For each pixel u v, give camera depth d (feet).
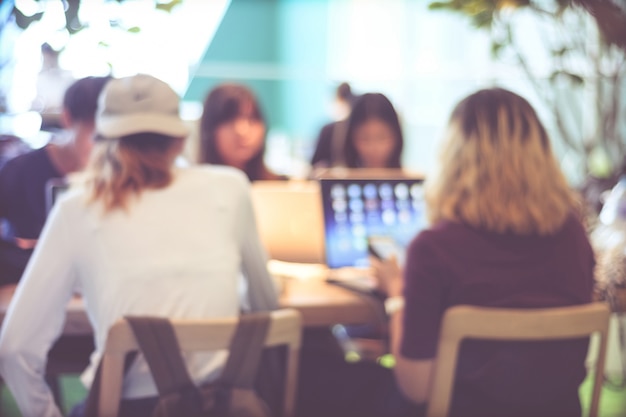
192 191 5.36
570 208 5.37
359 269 7.56
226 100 9.01
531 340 5.02
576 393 5.29
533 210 5.04
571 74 8.05
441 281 5.01
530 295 5.04
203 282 5.18
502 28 8.30
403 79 25.64
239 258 5.59
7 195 8.39
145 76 5.39
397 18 27.45
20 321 5.01
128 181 5.15
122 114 5.22
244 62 31.55
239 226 5.56
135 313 5.02
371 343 10.92
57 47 6.54
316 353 6.63
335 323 6.70
